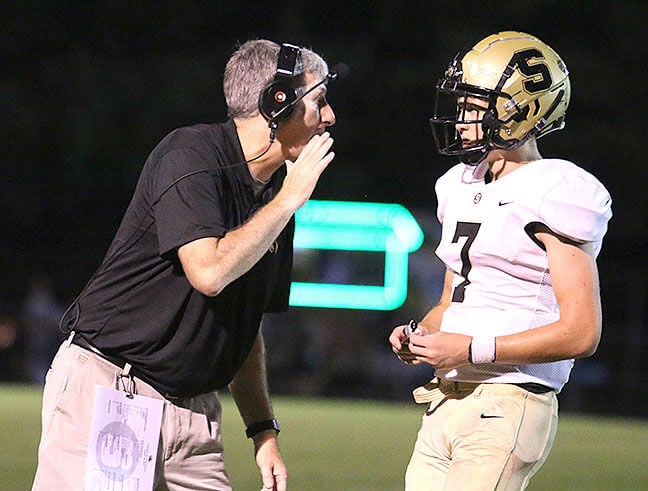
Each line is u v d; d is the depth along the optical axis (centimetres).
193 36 7538
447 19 7506
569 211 1112
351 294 6238
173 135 1166
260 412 1288
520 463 1146
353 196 7406
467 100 1185
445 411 1181
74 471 1164
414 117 7519
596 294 1119
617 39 7400
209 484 1212
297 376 5888
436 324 1224
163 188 1117
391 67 7550
